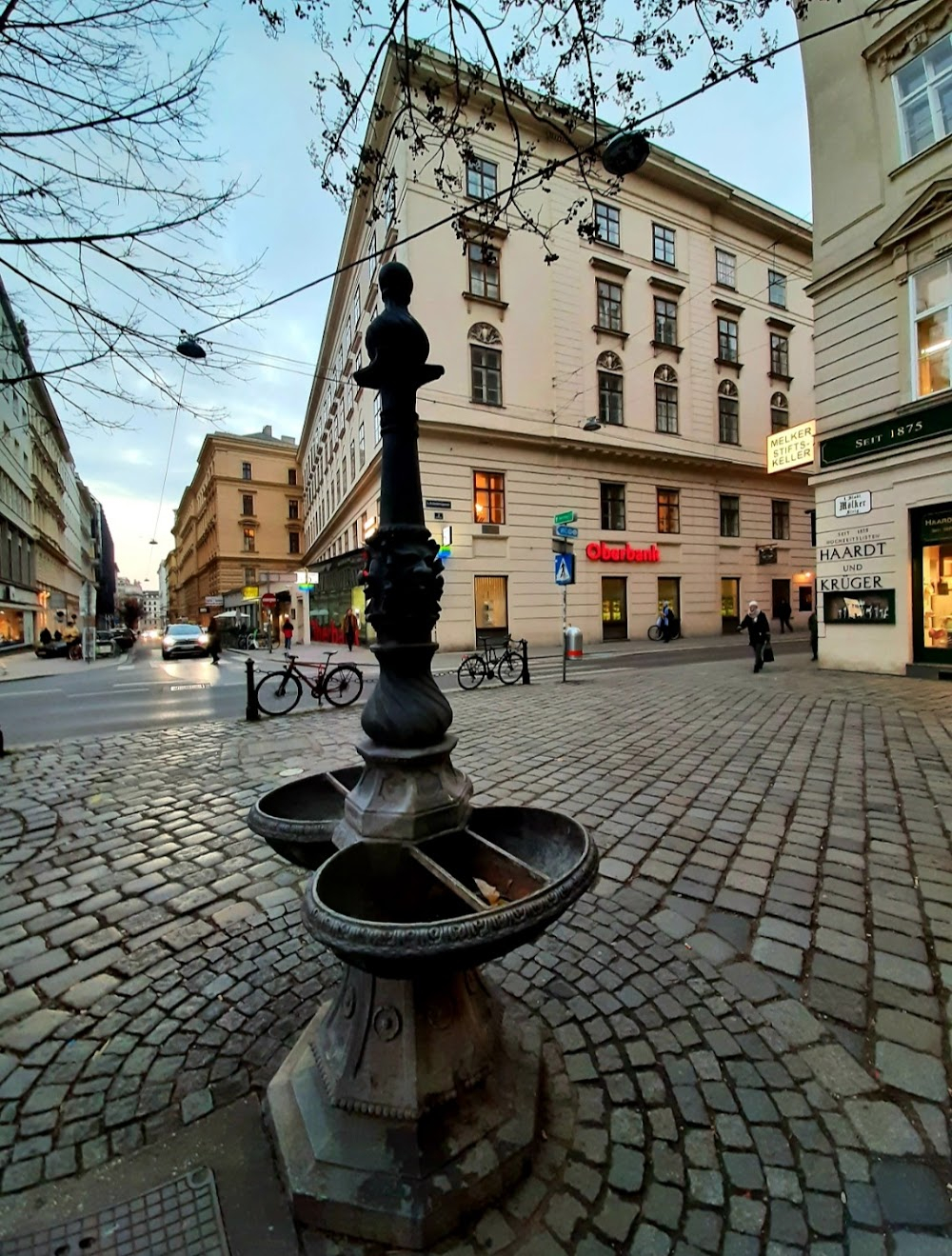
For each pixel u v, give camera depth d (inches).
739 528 1004.6
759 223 1003.9
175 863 143.2
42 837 159.5
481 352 760.3
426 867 62.7
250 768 225.0
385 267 75.5
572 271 822.5
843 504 443.2
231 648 1445.6
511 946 54.1
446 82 170.9
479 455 759.7
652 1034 83.2
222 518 1962.4
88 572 3262.8
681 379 927.0
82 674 697.6
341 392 1100.5
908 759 214.7
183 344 165.2
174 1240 55.8
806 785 189.2
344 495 1080.2
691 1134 67.2
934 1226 56.8
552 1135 66.6
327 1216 56.6
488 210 170.4
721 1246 55.0
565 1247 55.0
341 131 147.3
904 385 399.9
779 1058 78.9
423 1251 54.4
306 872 137.3
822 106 441.1
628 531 880.9
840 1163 63.7
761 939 106.9
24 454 1326.3
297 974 99.2
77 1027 87.4
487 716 318.7
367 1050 64.1
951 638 387.9
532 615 793.6
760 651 474.0
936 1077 75.4
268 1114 68.4
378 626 73.5
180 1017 89.0
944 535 387.2
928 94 382.6
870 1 399.9
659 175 894.4
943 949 102.7
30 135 136.5
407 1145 59.2
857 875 129.8
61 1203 59.8
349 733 286.5
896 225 391.9
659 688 406.0
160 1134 68.2
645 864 136.9
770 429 1034.1
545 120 148.0
